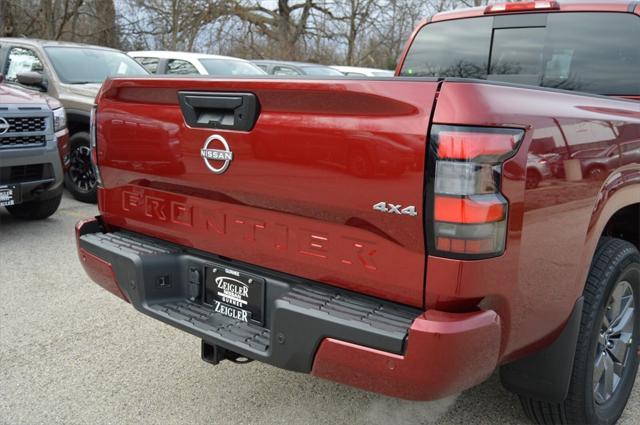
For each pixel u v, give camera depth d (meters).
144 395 3.15
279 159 2.32
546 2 3.60
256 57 23.92
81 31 22.11
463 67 3.99
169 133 2.69
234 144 2.45
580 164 2.38
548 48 3.64
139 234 3.10
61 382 3.25
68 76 7.63
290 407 3.07
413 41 4.21
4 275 4.82
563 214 2.32
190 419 2.95
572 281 2.45
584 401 2.68
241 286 2.63
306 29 25.81
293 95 2.24
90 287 4.62
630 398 3.29
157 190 2.87
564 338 2.53
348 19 25.45
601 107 2.65
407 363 2.02
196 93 2.54
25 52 7.92
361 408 3.08
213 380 3.32
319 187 2.23
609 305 2.86
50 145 5.87
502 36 3.81
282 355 2.31
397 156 2.03
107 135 3.03
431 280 2.04
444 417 3.00
